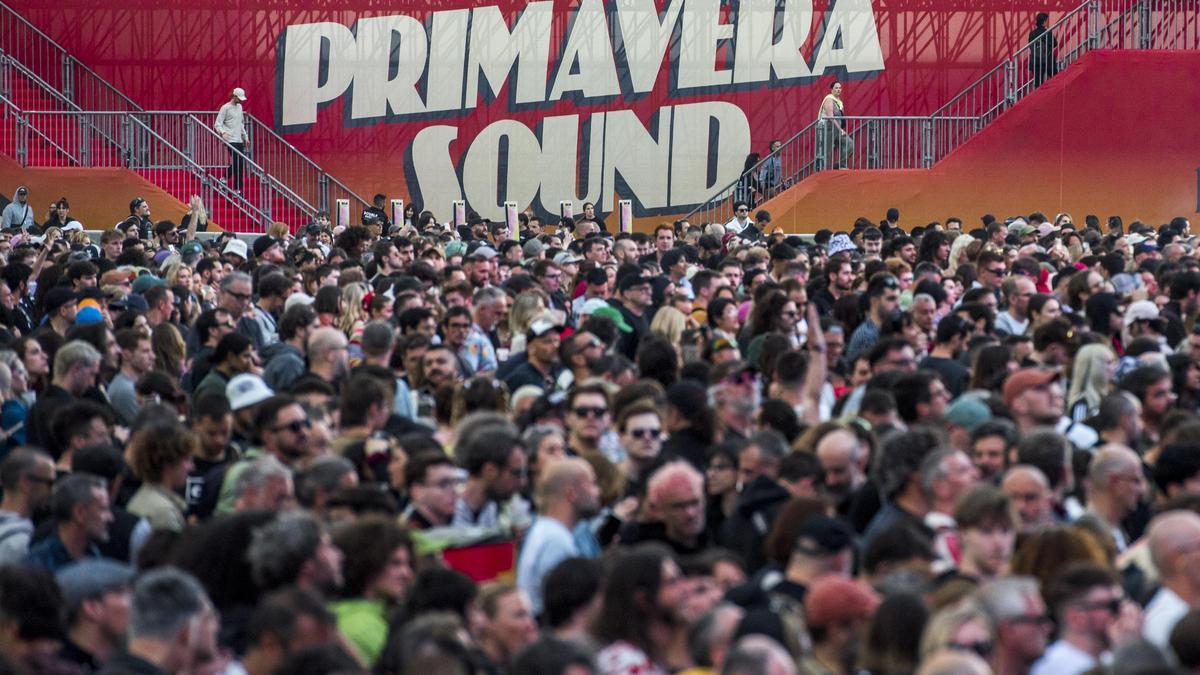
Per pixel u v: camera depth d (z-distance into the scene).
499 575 22.81
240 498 22.89
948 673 14.99
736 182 106.06
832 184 102.50
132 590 17.88
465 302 42.06
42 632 18.12
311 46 109.19
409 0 108.88
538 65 108.75
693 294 50.47
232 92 105.56
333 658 15.78
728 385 29.11
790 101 108.56
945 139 105.75
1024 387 28.44
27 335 38.22
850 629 17.61
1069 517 25.12
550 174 109.06
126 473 26.56
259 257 58.38
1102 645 18.23
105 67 109.06
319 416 28.23
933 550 20.53
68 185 99.69
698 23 108.50
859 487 25.34
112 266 52.88
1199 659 16.44
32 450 24.83
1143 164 103.19
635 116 108.69
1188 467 24.25
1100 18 106.69
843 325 41.62
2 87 104.88
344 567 19.70
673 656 18.52
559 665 15.67
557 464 22.78
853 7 108.69
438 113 109.00
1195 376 34.38
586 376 32.81
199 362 36.34
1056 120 103.00
